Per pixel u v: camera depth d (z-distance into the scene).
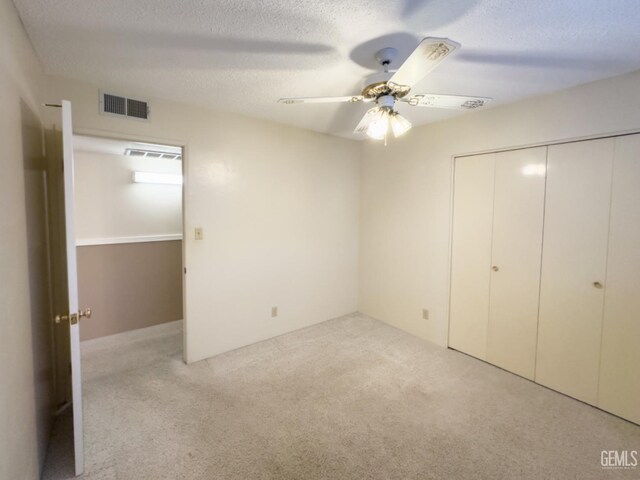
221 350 3.02
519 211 2.59
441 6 1.38
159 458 1.77
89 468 1.70
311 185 3.55
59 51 1.77
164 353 3.04
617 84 2.06
